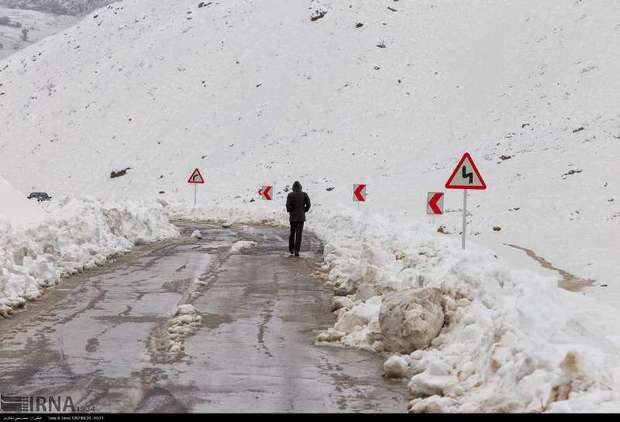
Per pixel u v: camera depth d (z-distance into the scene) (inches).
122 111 6048.2
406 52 5935.0
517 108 4520.2
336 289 973.2
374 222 1635.1
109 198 4852.4
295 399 509.7
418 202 3088.1
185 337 710.5
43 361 605.9
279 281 1114.7
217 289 1027.3
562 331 541.6
